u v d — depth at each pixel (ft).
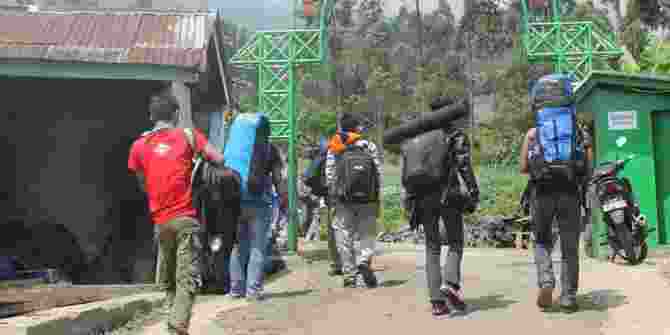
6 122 50.88
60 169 51.49
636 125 33.96
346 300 22.76
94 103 51.55
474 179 19.21
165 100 17.74
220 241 22.66
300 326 19.16
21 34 38.81
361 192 24.57
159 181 16.76
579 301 20.54
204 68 37.68
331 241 29.37
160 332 19.71
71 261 48.85
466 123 19.94
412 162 19.10
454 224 19.39
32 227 49.93
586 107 36.88
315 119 188.24
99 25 40.50
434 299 19.27
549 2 43.06
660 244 34.60
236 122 23.75
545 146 18.40
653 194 33.94
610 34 42.39
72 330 19.52
